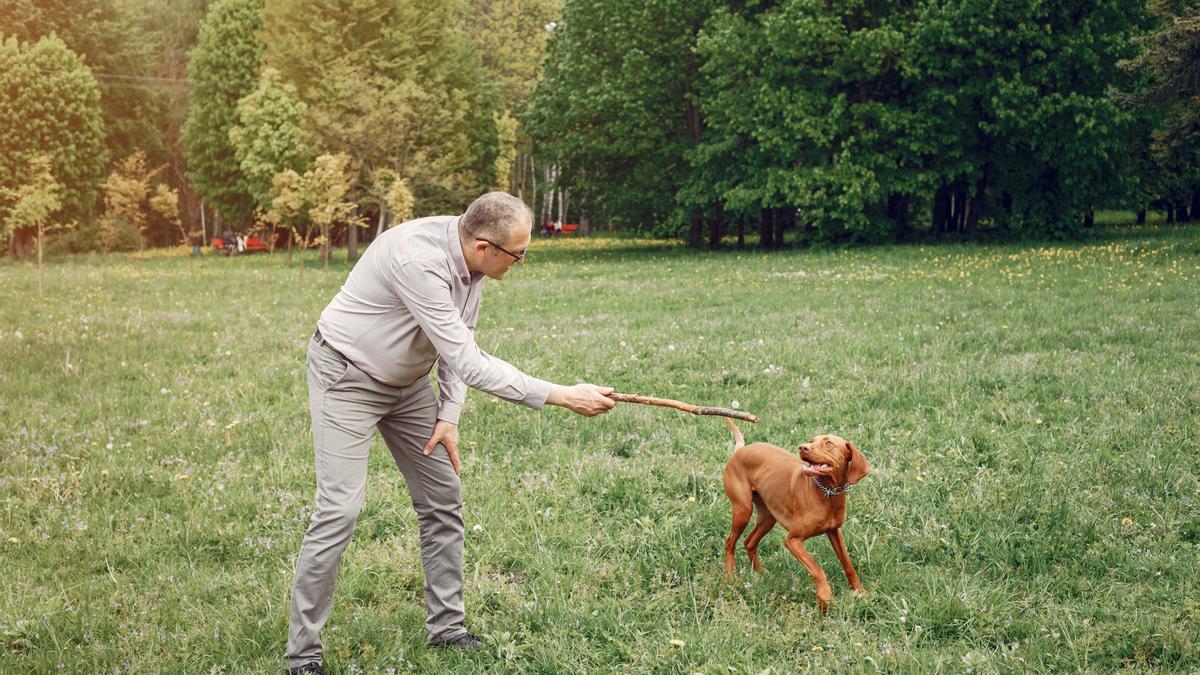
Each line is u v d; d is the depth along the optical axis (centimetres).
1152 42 2219
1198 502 525
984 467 598
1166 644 374
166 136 5491
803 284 1922
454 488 395
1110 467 593
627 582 455
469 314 380
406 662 379
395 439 392
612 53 3388
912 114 2886
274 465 651
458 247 361
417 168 3341
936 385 839
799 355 1024
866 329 1226
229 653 384
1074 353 980
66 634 405
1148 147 2894
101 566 489
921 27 2745
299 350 1171
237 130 3703
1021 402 768
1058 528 498
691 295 1795
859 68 2933
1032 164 3014
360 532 531
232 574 475
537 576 467
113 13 4753
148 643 393
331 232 4862
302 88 3775
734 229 4144
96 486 612
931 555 480
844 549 434
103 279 2392
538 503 571
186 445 706
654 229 3788
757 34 2950
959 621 406
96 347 1174
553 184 3922
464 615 409
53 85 3866
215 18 4525
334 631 406
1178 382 809
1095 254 2258
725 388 885
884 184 2933
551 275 2467
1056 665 368
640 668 374
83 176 4081
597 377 955
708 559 485
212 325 1442
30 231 4069
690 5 3194
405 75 3700
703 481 598
